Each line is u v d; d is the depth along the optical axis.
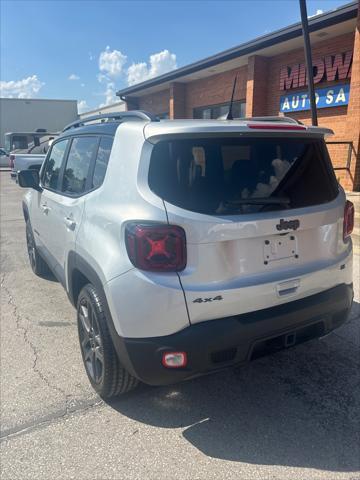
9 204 11.82
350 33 9.83
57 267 3.73
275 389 2.89
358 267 5.29
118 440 2.42
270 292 2.36
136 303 2.19
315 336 2.64
